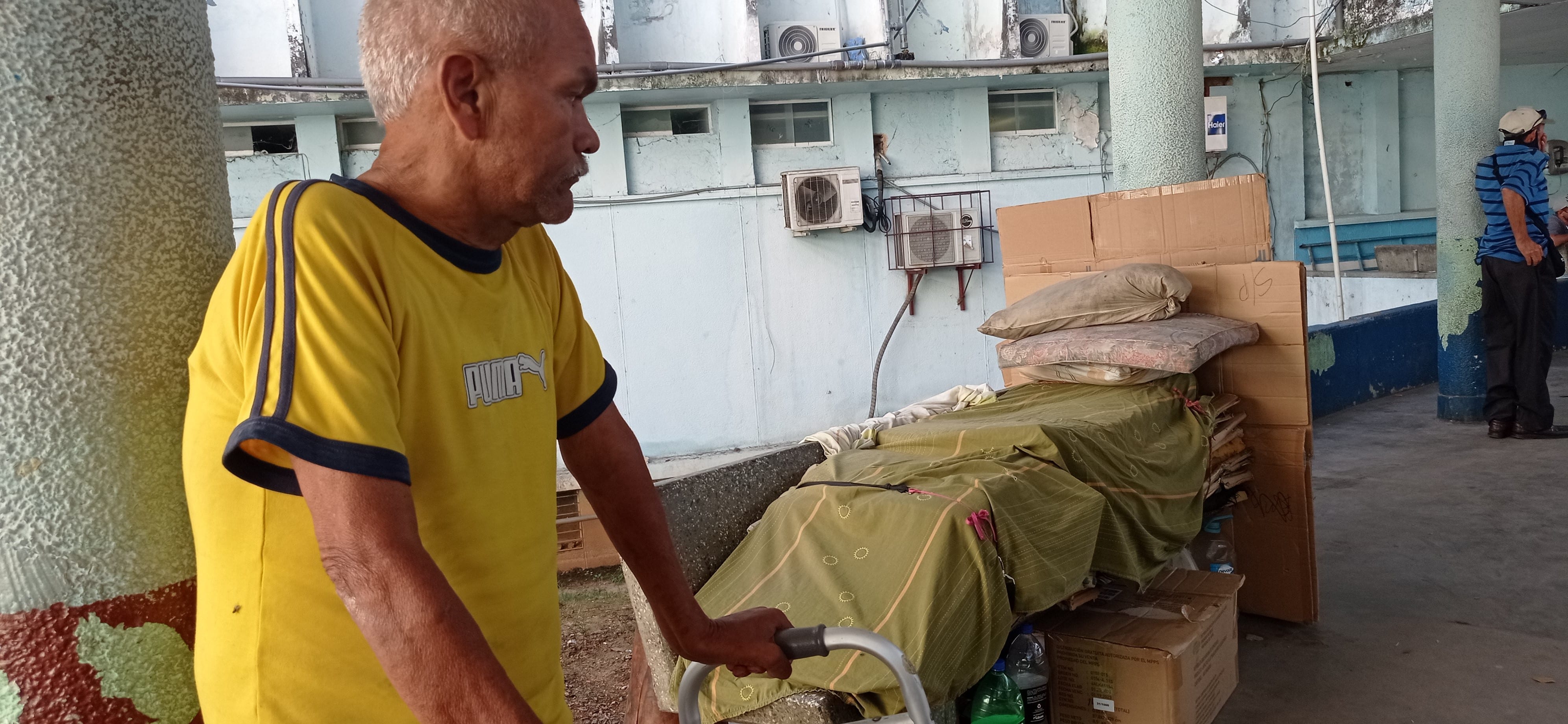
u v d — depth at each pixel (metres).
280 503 0.93
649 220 9.11
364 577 0.82
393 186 1.00
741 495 2.61
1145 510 2.74
